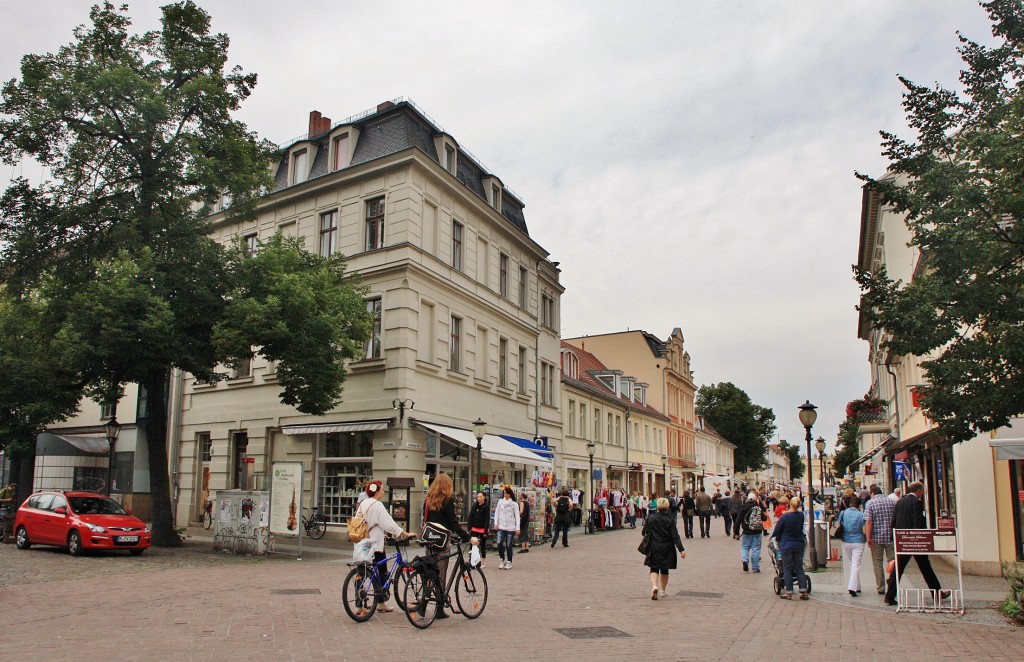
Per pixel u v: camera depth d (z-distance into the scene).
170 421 31.47
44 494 20.84
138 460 33.34
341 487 25.22
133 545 18.95
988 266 10.98
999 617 11.49
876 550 13.90
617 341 62.78
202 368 20.02
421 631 9.64
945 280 11.18
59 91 18.95
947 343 12.90
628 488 50.31
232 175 20.88
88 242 20.06
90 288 18.03
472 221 29.28
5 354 20.06
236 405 28.97
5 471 37.72
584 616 11.23
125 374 19.80
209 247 20.61
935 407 11.41
